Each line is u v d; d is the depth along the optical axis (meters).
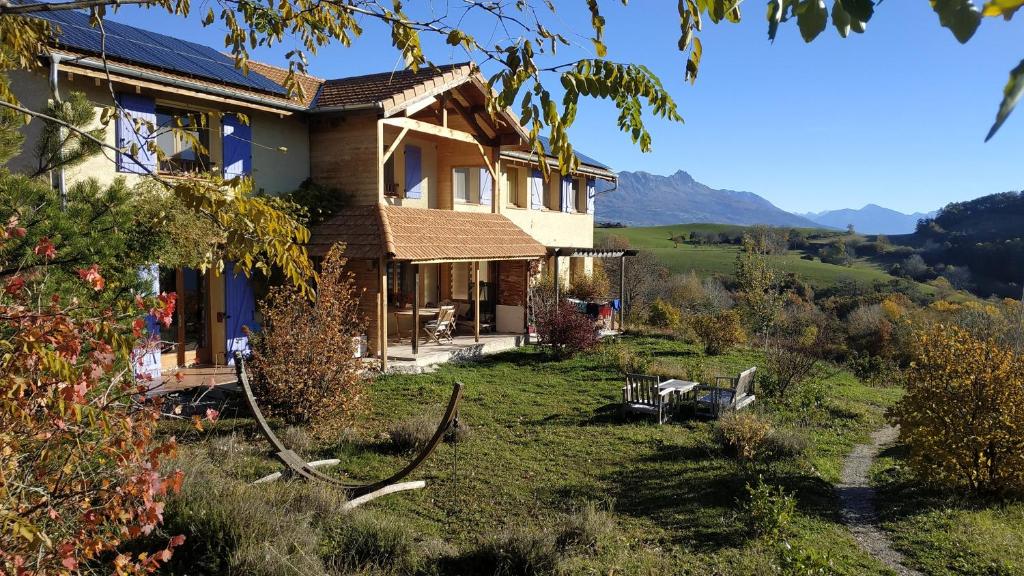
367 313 16.55
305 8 5.28
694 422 13.65
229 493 7.19
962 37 1.29
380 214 16.31
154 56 13.47
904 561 7.82
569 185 27.97
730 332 22.44
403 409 13.26
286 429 10.89
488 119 20.12
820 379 19.72
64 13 13.64
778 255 58.28
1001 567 7.57
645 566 7.09
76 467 3.97
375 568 6.52
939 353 10.91
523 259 21.97
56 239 5.99
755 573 6.98
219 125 14.70
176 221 9.48
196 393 12.62
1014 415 10.23
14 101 4.96
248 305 15.42
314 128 17.28
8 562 3.59
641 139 3.85
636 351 21.81
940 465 10.51
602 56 3.66
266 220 3.73
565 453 11.23
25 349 3.22
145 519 3.87
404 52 4.59
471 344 19.33
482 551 7.07
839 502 9.91
